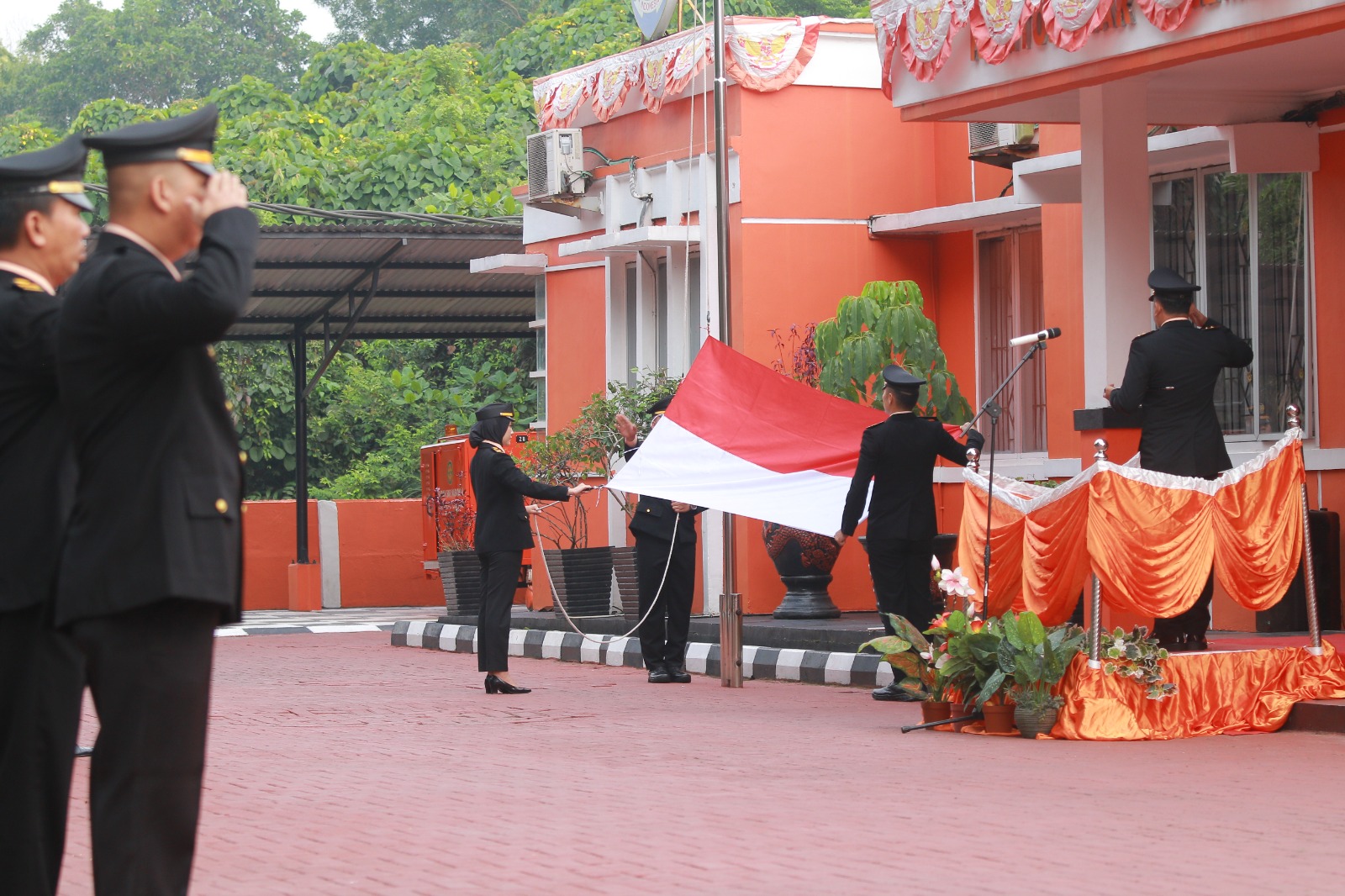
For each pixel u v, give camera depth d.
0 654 5.43
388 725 11.76
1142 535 10.09
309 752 10.26
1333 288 13.87
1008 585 11.10
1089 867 6.21
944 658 10.55
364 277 24.80
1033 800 7.83
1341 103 13.50
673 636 14.78
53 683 5.46
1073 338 16.77
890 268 19.27
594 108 20.61
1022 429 18.55
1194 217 15.32
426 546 27.31
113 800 4.64
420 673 16.31
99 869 4.64
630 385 20.81
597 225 21.17
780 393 14.33
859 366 16.86
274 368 38.62
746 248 18.53
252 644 21.08
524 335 29.34
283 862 6.75
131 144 4.71
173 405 4.68
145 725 4.63
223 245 4.59
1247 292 14.83
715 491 13.77
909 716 11.65
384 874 6.41
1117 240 12.59
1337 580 13.74
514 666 17.20
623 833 7.15
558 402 22.05
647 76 19.52
